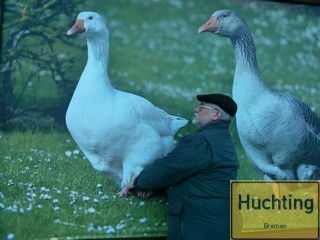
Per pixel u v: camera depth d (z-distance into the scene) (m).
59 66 3.31
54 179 3.28
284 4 3.69
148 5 3.51
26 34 3.27
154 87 3.48
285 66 3.66
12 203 3.19
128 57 3.45
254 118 3.59
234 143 3.55
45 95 3.29
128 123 3.32
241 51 3.61
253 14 3.64
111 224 3.30
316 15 3.71
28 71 3.27
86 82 3.31
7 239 3.13
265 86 3.62
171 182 3.11
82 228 3.26
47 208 3.24
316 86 3.68
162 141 3.41
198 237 3.05
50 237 3.21
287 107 3.62
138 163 3.34
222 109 3.18
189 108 3.52
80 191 3.30
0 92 3.23
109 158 3.33
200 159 3.05
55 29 3.31
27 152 3.26
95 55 3.33
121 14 3.45
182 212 3.12
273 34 3.66
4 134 3.23
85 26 3.31
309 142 3.65
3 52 3.23
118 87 3.40
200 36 3.58
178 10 3.56
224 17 3.60
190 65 3.55
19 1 3.26
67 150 3.31
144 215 3.35
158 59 3.51
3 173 3.21
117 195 3.33
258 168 3.56
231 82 3.59
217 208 3.09
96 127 3.29
